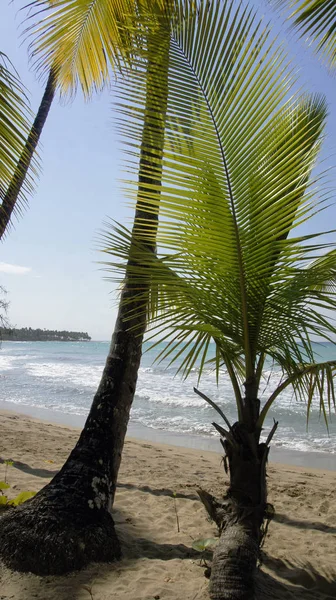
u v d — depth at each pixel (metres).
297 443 10.62
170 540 3.92
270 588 3.13
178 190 2.60
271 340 2.96
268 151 2.57
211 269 2.76
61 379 23.69
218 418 13.38
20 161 3.23
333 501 5.71
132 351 3.85
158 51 2.64
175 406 15.23
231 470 2.88
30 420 12.03
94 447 3.54
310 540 4.29
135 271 2.78
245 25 2.48
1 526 3.19
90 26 5.13
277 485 6.52
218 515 2.96
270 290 2.79
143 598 2.74
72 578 2.93
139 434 11.24
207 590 2.84
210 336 3.05
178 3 2.69
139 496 5.39
